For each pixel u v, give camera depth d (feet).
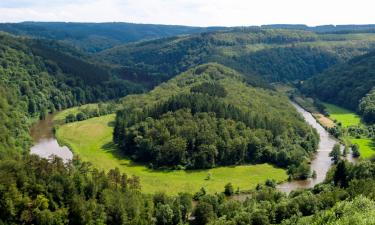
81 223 435.94
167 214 458.91
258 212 417.08
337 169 514.68
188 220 479.00
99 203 454.81
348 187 460.55
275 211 426.51
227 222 412.98
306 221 384.88
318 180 634.02
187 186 596.29
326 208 421.59
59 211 432.25
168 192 570.46
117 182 496.64
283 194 497.87
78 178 462.60
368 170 492.95
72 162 572.92
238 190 580.71
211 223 426.51
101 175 492.13
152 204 476.13
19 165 458.09
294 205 427.33
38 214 423.64
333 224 340.18
